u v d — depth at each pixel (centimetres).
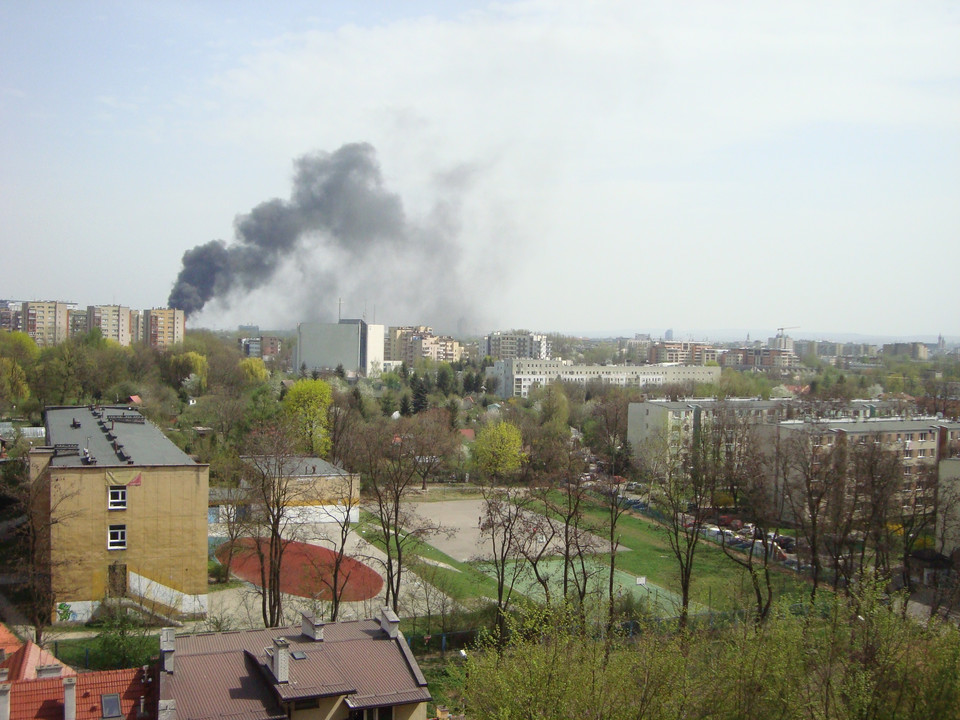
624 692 3850
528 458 14562
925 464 11012
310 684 3869
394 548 9850
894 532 8631
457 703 5072
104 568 6894
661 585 8681
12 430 14188
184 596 7119
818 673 4162
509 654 4369
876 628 4109
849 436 12988
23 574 7288
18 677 4119
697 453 10300
